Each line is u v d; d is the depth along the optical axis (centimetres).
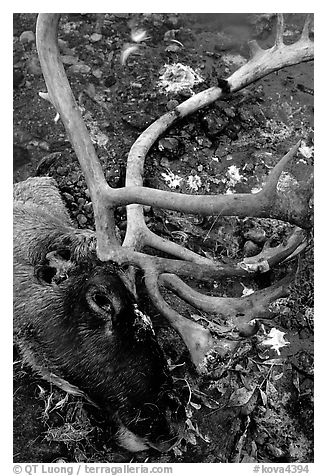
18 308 126
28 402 141
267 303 121
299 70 175
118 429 122
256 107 170
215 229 157
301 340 150
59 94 116
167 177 161
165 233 155
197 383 140
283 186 161
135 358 117
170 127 163
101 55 173
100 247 119
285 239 141
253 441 142
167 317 121
